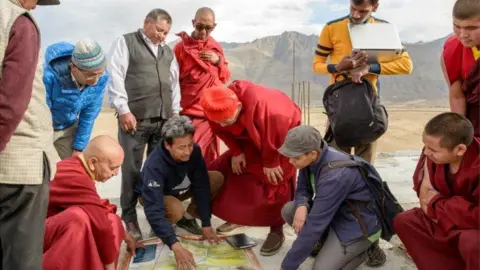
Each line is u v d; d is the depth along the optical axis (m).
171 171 3.38
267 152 3.42
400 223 2.84
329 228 3.15
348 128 3.59
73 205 2.73
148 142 4.05
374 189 3.04
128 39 3.73
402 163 5.80
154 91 3.78
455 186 2.54
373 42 3.52
